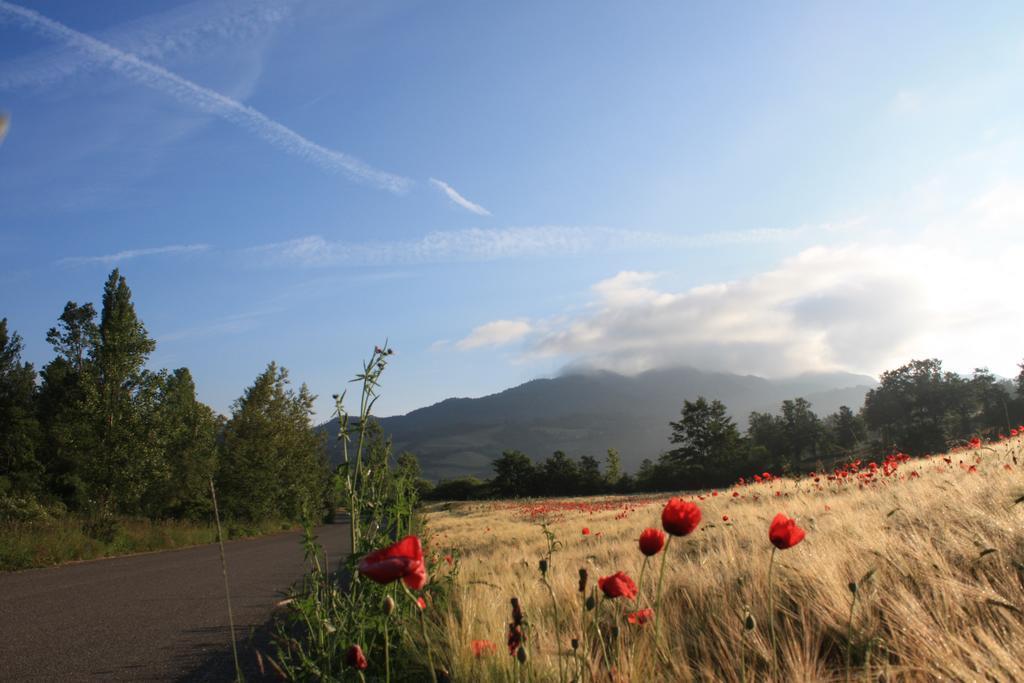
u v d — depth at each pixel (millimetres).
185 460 34562
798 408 121000
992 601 2674
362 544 4281
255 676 5348
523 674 3061
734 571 4289
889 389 117250
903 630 2783
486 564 7738
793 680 2635
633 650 2953
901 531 4598
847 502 8773
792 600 3713
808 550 4426
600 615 3430
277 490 44062
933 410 110500
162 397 26875
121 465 24734
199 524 33375
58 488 31016
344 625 3795
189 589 11594
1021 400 91250
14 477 30094
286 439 47438
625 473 111312
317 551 4195
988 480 5938
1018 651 2377
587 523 17531
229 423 43312
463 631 4055
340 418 4438
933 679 2518
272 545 26938
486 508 50031
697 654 3320
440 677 3863
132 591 11359
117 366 24859
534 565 6777
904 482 8766
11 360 39156
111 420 24656
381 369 4512
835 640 3156
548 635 3705
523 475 111812
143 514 34344
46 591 11422
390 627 4105
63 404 33281
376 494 4570
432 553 6113
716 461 99625
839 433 120562
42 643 7062
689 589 4383
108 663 6148
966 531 4078
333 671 3705
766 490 15352
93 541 20094
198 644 6914
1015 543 3686
